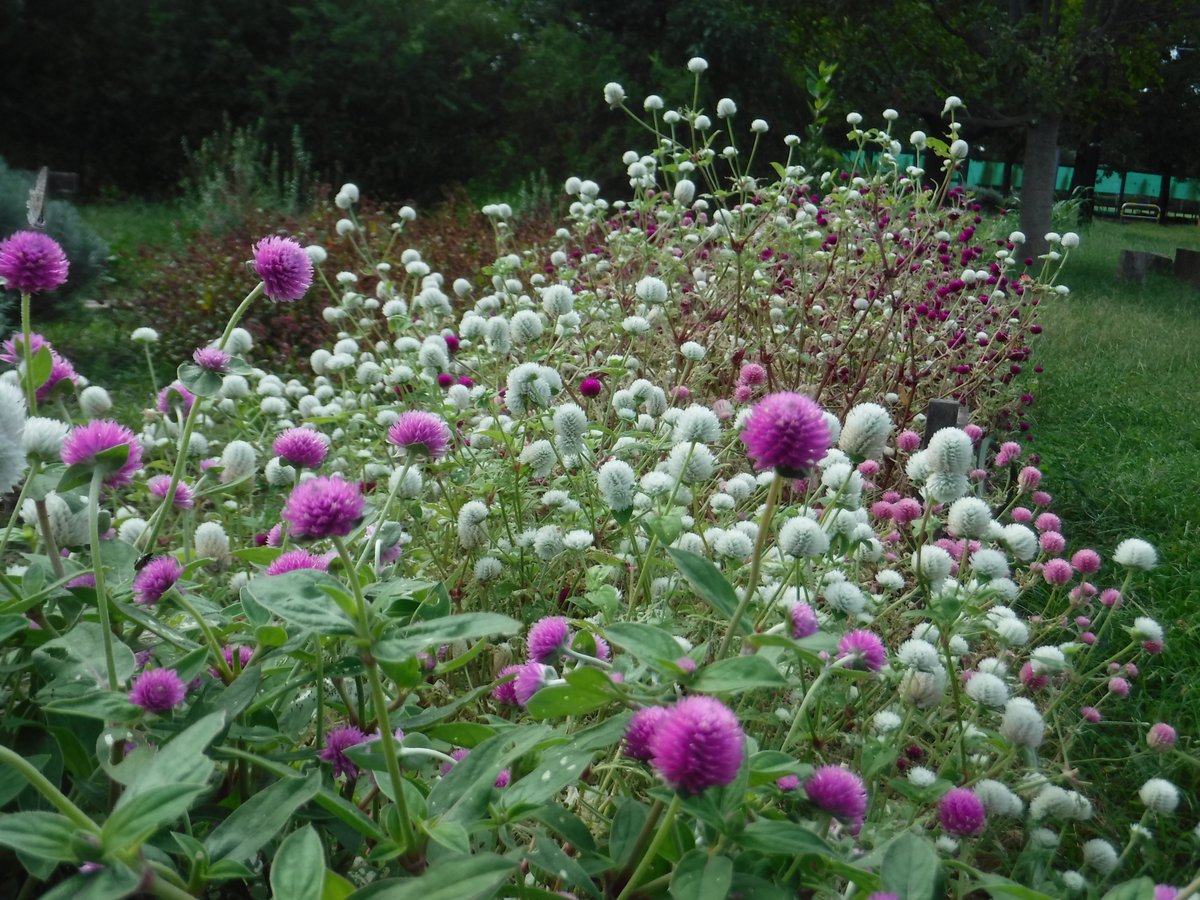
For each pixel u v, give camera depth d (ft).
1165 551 14.51
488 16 60.23
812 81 20.04
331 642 6.06
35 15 59.77
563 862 4.85
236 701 5.19
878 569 10.98
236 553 6.37
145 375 23.41
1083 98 59.47
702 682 4.50
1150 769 9.22
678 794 4.24
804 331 16.71
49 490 5.84
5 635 5.00
